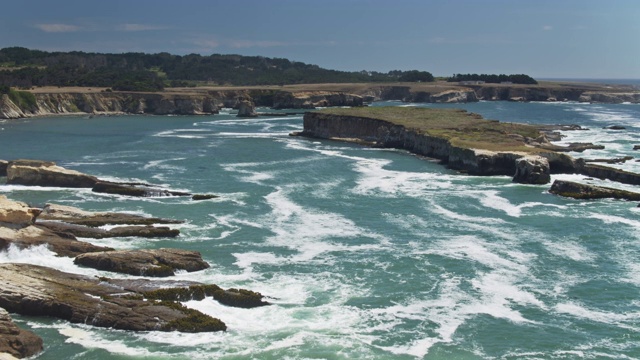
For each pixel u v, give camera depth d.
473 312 43.50
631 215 69.06
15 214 52.78
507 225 64.69
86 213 63.84
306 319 41.72
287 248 56.66
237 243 57.94
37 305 40.62
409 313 43.12
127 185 80.56
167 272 47.91
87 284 43.34
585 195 77.56
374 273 50.47
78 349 36.75
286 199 76.44
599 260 54.09
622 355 37.94
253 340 38.56
